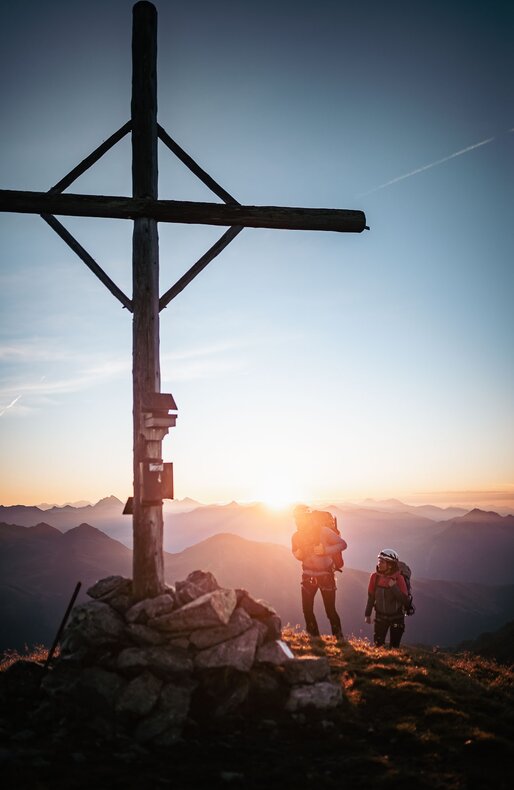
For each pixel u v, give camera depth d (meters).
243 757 6.63
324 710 7.63
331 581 12.10
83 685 7.41
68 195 9.66
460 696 8.49
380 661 10.03
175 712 7.18
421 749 6.91
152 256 9.71
